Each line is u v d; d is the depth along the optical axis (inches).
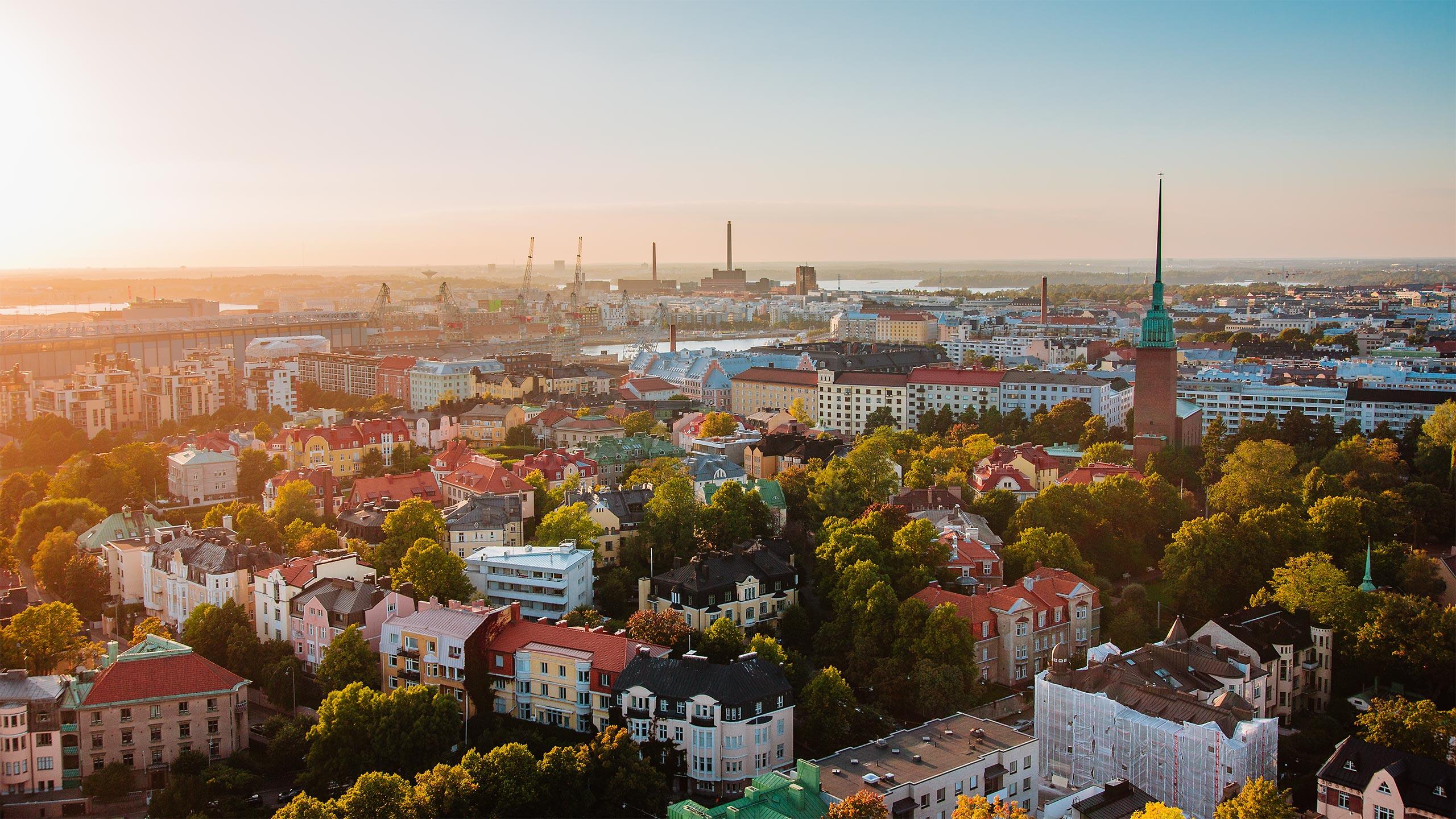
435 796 7475.4
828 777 7470.5
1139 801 7401.6
